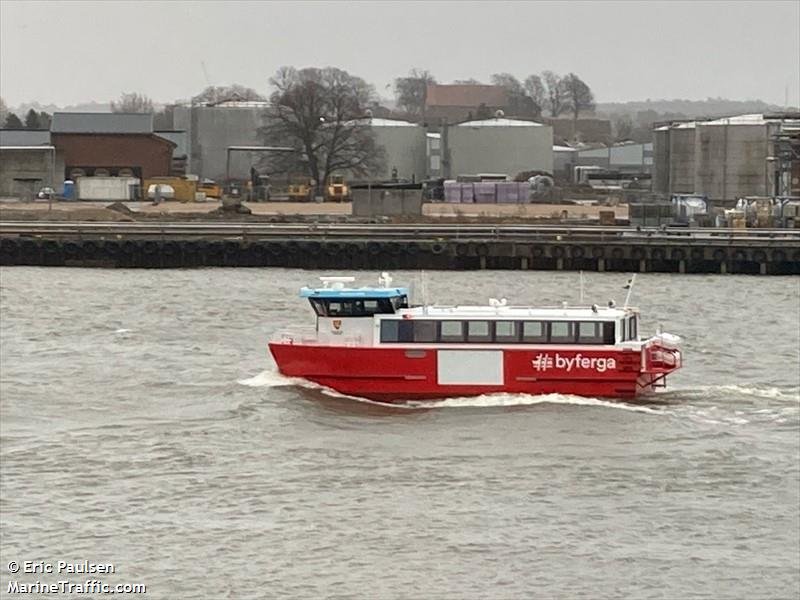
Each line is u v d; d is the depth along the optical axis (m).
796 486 146.38
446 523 134.75
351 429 165.25
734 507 139.88
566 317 174.00
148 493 143.50
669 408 174.62
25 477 149.12
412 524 134.50
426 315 174.75
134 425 168.75
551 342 174.12
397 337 175.50
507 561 126.38
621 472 150.25
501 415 170.00
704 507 139.75
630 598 119.56
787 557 127.50
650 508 139.38
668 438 161.75
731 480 148.00
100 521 135.62
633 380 174.12
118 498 142.12
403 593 120.19
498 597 119.56
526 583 122.06
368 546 129.25
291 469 150.88
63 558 126.75
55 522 135.25
